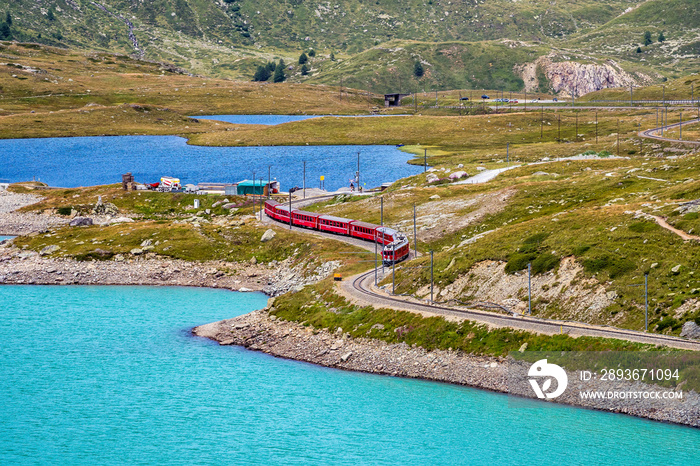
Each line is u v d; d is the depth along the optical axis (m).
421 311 105.75
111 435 91.94
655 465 72.75
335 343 107.12
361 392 95.50
